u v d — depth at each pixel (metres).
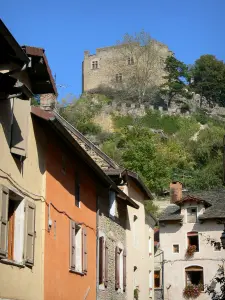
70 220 17.80
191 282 45.12
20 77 14.66
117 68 110.06
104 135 79.25
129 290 25.77
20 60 12.79
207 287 17.42
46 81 15.62
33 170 14.93
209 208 46.25
